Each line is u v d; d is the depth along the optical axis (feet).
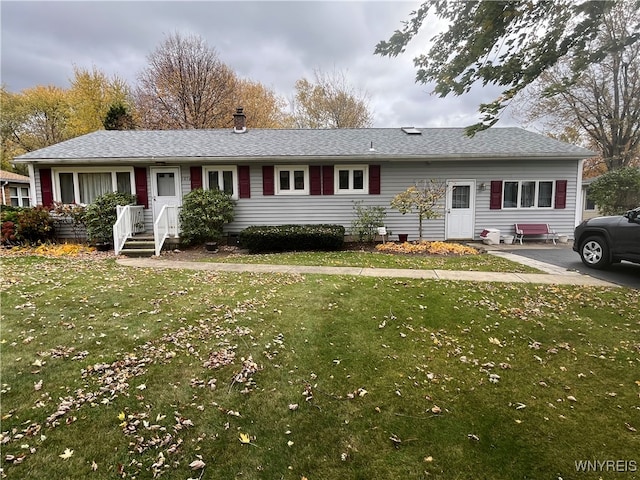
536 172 38.63
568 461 7.07
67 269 23.71
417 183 38.70
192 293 18.26
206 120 81.97
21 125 102.17
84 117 88.79
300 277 21.76
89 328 13.57
